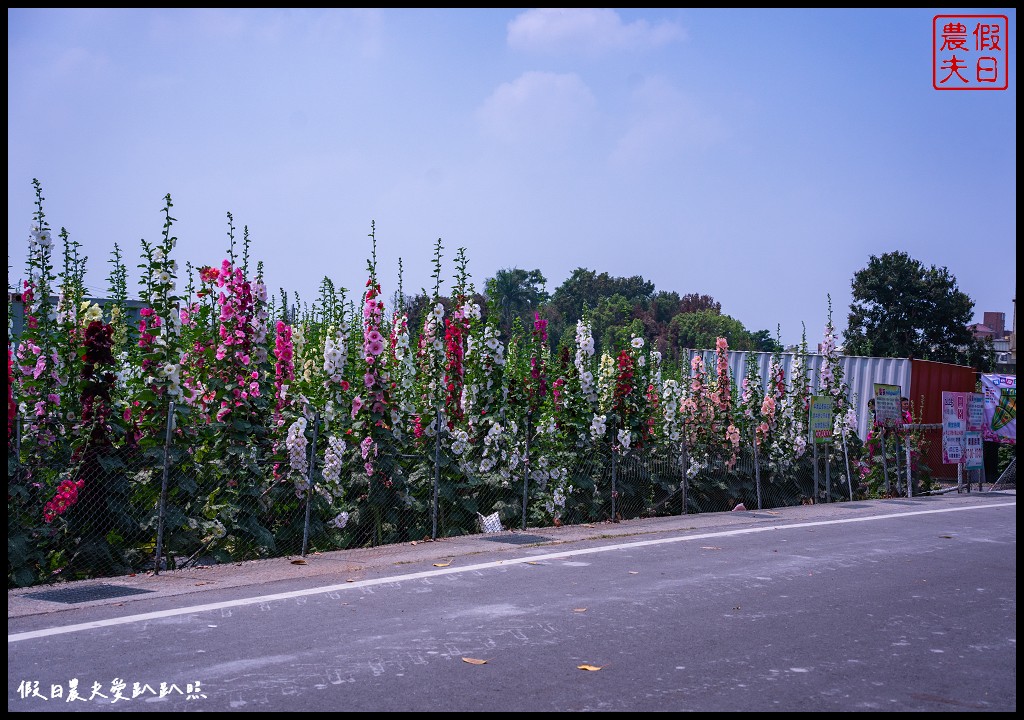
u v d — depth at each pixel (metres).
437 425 11.78
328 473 10.80
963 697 5.94
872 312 61.62
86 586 8.41
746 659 6.67
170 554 9.40
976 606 8.86
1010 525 15.26
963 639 7.52
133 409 9.64
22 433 8.92
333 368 11.74
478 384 13.07
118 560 9.15
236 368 10.60
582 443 14.41
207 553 9.76
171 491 9.41
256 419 10.73
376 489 11.46
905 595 9.26
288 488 10.53
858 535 13.59
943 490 22.66
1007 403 27.25
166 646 6.51
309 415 11.24
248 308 10.86
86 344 9.21
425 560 10.31
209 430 10.07
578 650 6.75
